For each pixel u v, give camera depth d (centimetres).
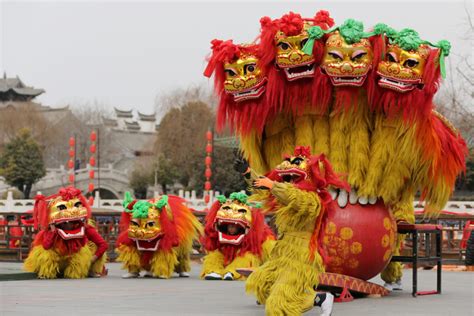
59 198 2080
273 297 1166
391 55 1454
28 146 9862
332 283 1482
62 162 13138
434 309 1380
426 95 1483
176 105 10638
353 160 1495
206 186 6356
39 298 1550
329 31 1446
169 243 2139
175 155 9481
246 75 1480
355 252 1491
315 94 1482
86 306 1392
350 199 1502
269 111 1528
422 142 1502
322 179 1198
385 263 1548
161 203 2123
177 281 2064
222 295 1639
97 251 2198
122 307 1377
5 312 1284
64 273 2133
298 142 1521
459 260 2864
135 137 15225
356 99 1477
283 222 1198
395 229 1560
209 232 2180
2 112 12362
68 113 13625
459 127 5400
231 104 1534
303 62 1449
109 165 11469
